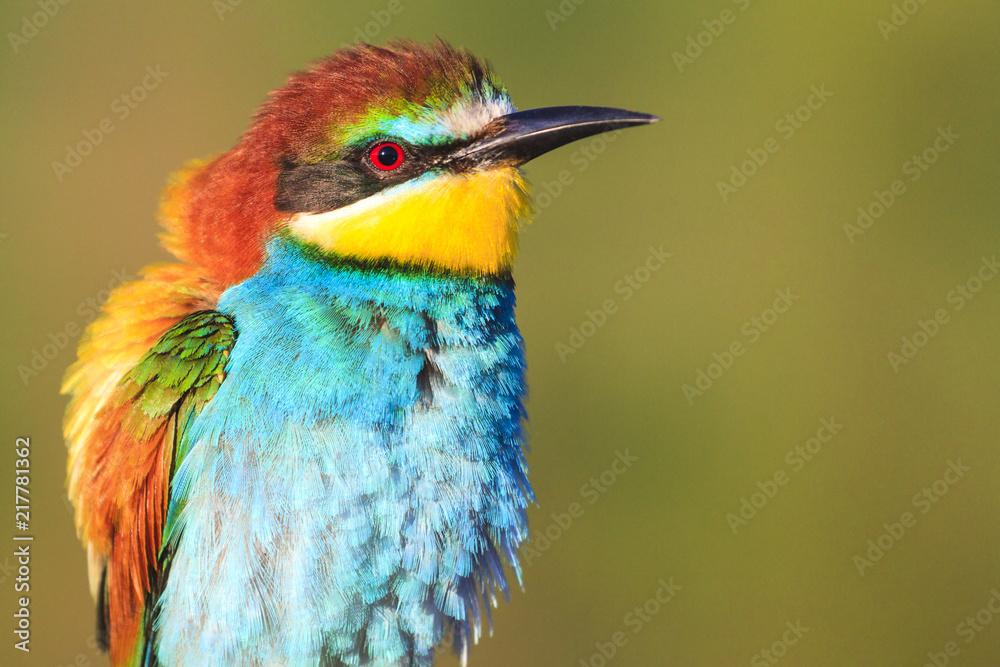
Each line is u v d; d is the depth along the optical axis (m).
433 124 6.62
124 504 6.68
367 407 6.21
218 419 6.18
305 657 6.15
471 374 6.55
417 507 6.27
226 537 6.08
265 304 6.48
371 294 6.46
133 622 6.88
